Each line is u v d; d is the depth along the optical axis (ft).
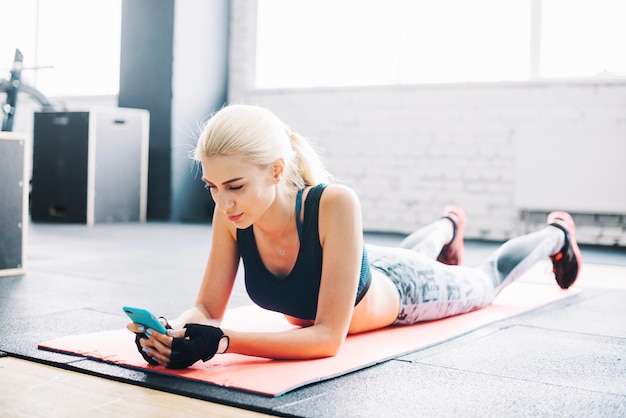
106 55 23.80
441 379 4.84
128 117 19.67
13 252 9.68
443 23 18.19
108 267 10.68
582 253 14.47
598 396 4.53
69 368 4.97
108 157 19.24
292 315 5.64
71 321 6.63
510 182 17.31
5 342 5.68
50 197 19.39
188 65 20.61
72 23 24.35
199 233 16.70
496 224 17.49
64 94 24.75
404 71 18.80
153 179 20.71
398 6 18.76
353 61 19.56
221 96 21.57
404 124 18.56
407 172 18.56
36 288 8.59
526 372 5.08
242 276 10.28
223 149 4.53
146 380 4.63
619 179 15.90
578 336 6.39
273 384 4.48
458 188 17.93
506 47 17.46
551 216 8.76
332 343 5.11
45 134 19.40
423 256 6.79
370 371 5.00
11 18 25.35
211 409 4.15
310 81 20.33
